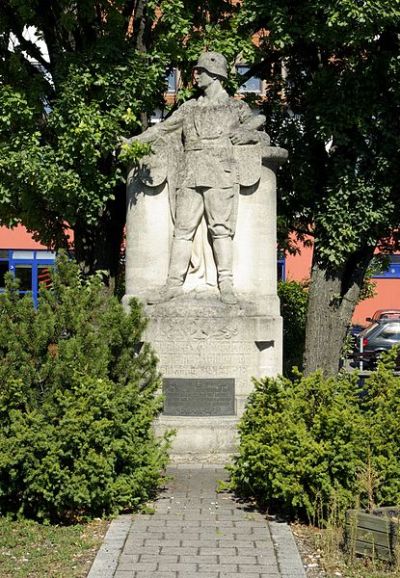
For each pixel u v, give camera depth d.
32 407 8.41
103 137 12.88
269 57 15.80
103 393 8.37
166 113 15.44
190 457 11.02
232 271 11.86
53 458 8.00
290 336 17.58
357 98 14.46
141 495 8.73
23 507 8.23
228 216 11.72
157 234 11.95
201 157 11.68
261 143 11.90
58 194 13.16
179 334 11.39
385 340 25.84
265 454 8.35
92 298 9.59
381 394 8.96
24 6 13.00
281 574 6.69
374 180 14.80
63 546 7.46
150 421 9.02
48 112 14.10
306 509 8.03
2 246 35.91
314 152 15.69
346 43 13.68
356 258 15.86
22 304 8.84
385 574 6.77
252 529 7.92
